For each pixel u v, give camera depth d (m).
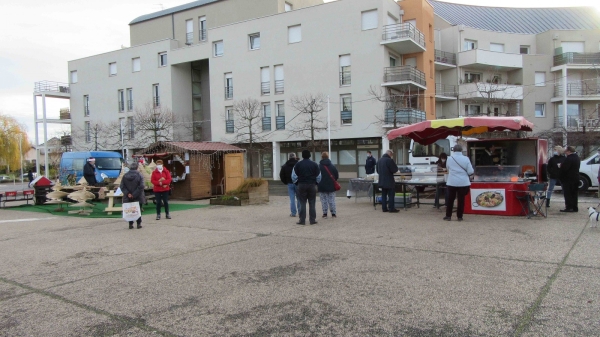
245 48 33.38
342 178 31.09
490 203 10.16
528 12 45.06
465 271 5.40
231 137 34.38
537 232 7.84
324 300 4.52
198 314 4.24
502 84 35.00
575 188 10.37
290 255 6.57
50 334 3.86
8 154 52.50
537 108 37.06
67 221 11.53
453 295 4.53
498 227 8.49
